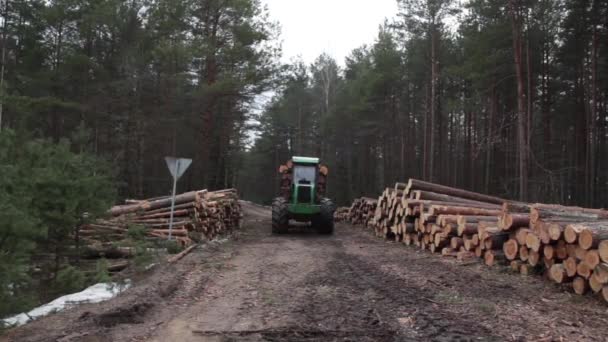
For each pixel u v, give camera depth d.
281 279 9.38
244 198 83.50
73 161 9.28
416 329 5.89
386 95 43.62
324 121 52.22
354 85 46.66
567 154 34.31
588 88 29.06
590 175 27.97
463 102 31.73
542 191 30.28
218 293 8.20
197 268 10.55
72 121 28.91
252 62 26.91
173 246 12.41
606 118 31.62
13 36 30.86
